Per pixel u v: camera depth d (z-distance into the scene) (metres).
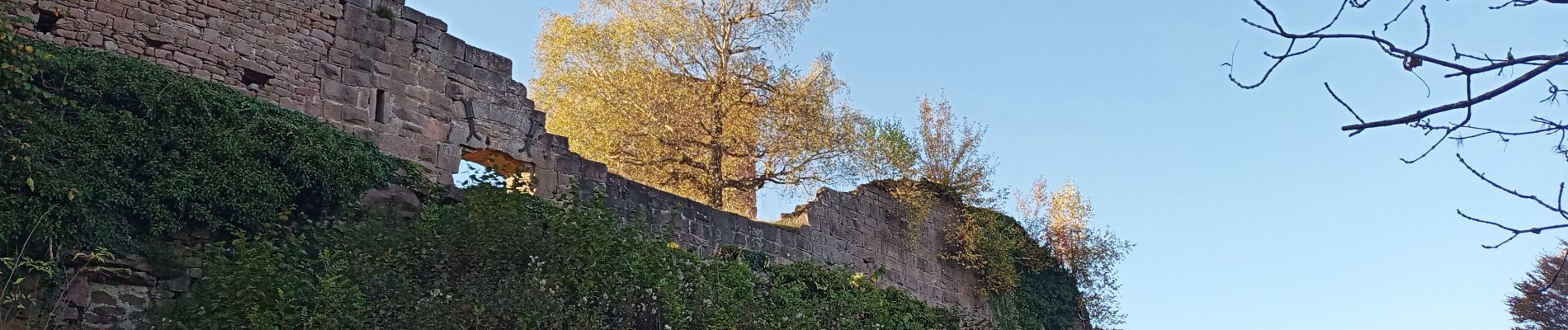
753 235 25.39
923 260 28.67
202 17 19.30
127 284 16.67
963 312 26.52
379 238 17.48
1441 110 6.52
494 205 18.03
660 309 17.56
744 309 19.17
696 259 19.62
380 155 19.64
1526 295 31.69
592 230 17.92
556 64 32.03
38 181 16.02
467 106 21.52
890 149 29.12
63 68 17.08
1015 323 28.91
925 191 29.27
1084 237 30.47
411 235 17.47
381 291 16.47
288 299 15.73
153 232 16.91
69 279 16.17
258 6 19.86
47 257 15.99
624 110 30.80
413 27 21.30
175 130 17.58
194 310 16.03
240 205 17.61
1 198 15.69
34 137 16.31
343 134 19.36
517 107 22.28
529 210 18.55
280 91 19.58
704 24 31.91
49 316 15.77
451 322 16.06
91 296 16.33
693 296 18.55
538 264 16.94
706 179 30.28
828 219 27.22
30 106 16.56
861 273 26.09
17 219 15.71
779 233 25.95
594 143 30.39
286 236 17.89
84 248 16.31
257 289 15.68
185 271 17.12
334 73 20.19
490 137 21.66
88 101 17.14
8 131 16.17
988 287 29.05
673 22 31.73
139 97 17.44
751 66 31.53
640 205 23.62
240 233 17.23
